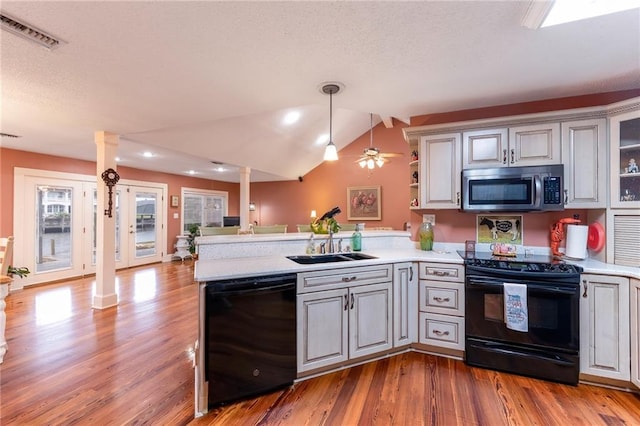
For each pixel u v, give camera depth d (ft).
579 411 6.25
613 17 5.16
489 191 8.80
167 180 25.20
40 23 5.21
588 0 4.75
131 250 22.36
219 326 6.31
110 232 12.88
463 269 8.36
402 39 5.83
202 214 28.89
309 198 28.45
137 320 11.37
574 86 8.18
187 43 5.90
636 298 6.70
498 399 6.66
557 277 7.32
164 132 13.83
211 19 5.16
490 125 8.96
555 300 7.36
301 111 17.39
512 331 7.72
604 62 6.84
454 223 10.41
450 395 6.81
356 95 8.70
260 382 6.72
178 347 9.15
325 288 7.53
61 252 17.72
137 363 8.18
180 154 17.70
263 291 6.75
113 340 9.61
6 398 6.63
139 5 4.76
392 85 8.02
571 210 9.00
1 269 8.63
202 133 15.29
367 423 5.90
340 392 6.93
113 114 10.09
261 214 30.48
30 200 16.35
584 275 7.24
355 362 8.23
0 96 8.49
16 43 5.84
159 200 24.47
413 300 8.88
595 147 7.99
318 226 9.86
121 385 7.16
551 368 7.36
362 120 23.56
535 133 8.53
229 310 6.41
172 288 16.21
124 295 14.82
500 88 8.28
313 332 7.39
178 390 6.98
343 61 6.68
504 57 6.57
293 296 7.11
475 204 8.93
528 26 5.37
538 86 8.16
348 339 7.84
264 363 6.77
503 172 8.66
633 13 5.04
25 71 7.01
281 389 7.05
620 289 6.95
